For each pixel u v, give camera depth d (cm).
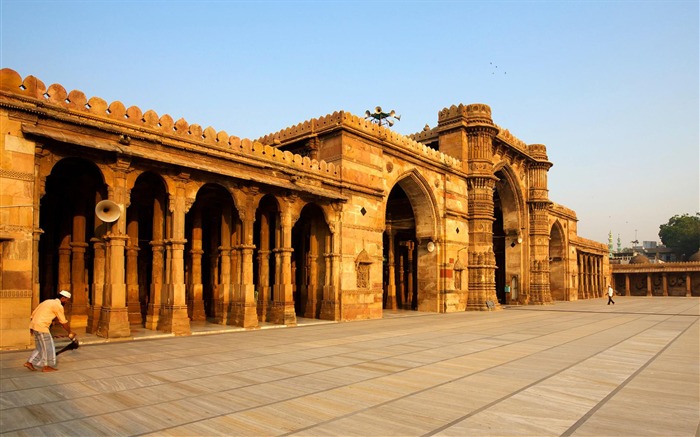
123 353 1186
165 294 1614
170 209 1602
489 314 2792
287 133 2547
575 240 5488
